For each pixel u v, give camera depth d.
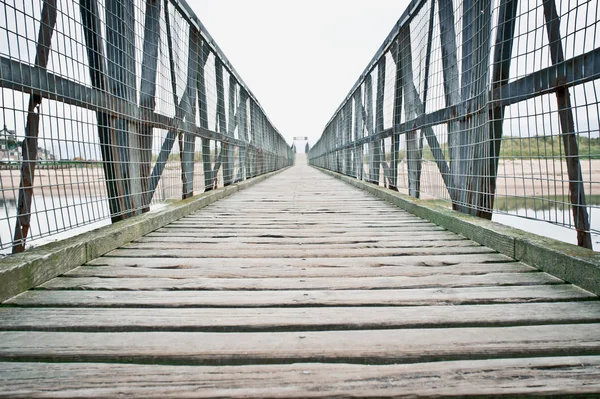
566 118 1.53
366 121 6.33
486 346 0.96
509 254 1.83
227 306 1.24
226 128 5.50
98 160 1.98
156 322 1.11
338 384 0.82
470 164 2.46
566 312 1.17
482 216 2.37
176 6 3.17
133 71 2.41
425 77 3.20
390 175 4.58
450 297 1.31
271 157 12.48
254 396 0.78
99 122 2.04
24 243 1.55
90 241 1.79
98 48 2.00
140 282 1.48
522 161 1.77
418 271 1.62
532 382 0.82
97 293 1.35
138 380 0.83
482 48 2.22
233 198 4.77
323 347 0.97
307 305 1.25
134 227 2.26
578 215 1.48
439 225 2.72
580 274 1.38
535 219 1.70
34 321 1.11
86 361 0.92
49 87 1.59
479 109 2.25
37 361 0.92
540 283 1.44
